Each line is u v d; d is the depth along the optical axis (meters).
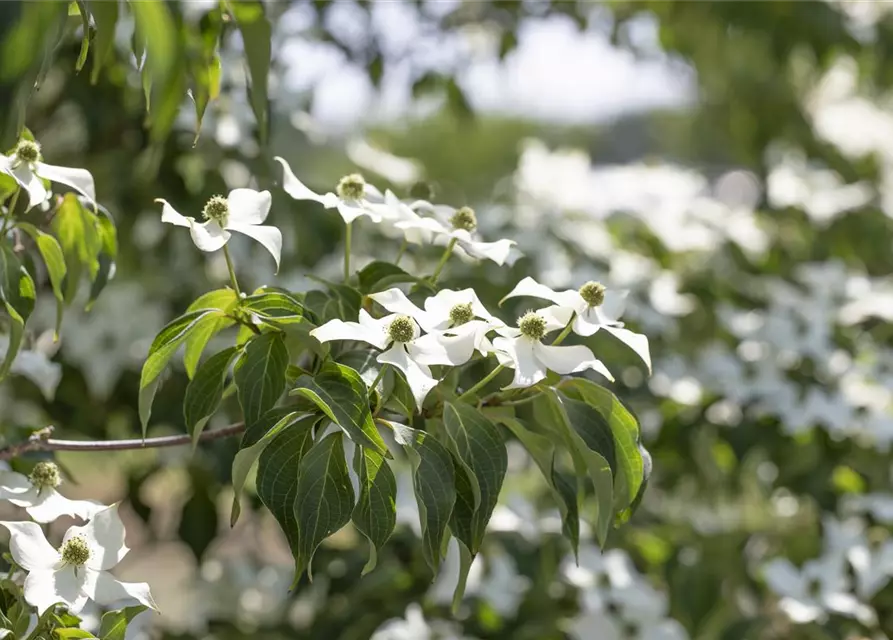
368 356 1.30
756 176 2.53
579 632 1.71
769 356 1.88
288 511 1.23
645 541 1.84
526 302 1.79
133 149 1.87
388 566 1.81
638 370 1.90
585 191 2.19
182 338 1.27
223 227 1.30
